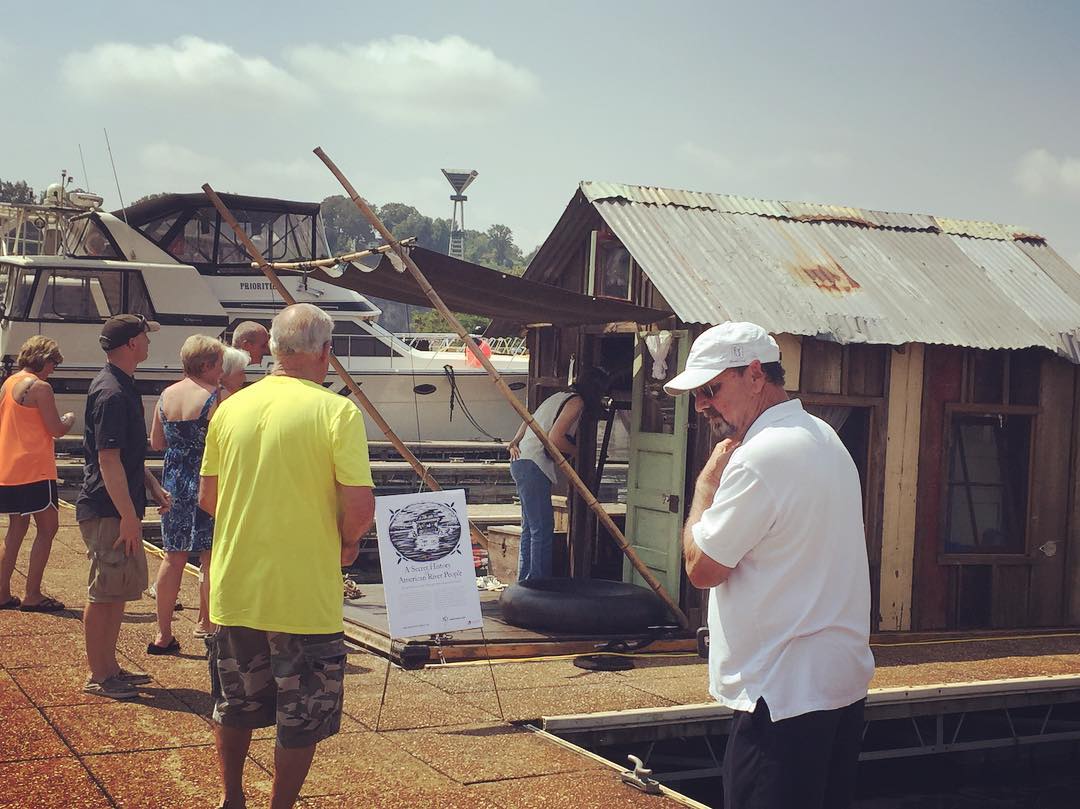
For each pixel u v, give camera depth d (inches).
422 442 807.7
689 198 373.4
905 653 318.0
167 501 258.2
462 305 347.3
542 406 353.4
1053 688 285.6
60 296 692.1
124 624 289.7
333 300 783.7
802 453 118.0
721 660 122.2
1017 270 399.9
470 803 176.2
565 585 319.3
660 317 329.4
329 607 145.9
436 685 252.2
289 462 145.3
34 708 210.4
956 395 352.8
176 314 714.8
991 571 358.3
